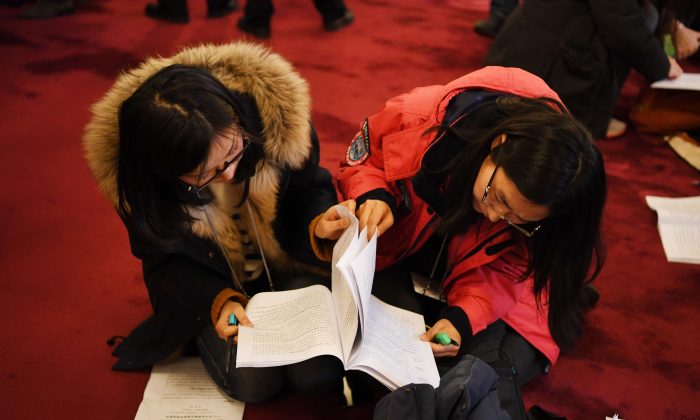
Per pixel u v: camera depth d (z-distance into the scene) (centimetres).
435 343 147
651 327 198
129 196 123
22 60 324
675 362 188
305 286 164
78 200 233
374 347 135
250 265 165
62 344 178
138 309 191
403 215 163
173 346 162
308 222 153
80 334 182
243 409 162
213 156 113
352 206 144
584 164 117
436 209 145
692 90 286
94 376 170
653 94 293
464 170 129
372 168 160
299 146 136
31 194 234
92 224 222
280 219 156
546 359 173
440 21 410
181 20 375
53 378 169
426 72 341
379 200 150
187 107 108
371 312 145
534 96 141
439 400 130
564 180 115
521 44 288
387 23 399
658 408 174
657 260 224
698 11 305
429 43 377
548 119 118
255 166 135
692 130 291
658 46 262
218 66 132
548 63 281
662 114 290
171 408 160
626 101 329
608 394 176
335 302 143
